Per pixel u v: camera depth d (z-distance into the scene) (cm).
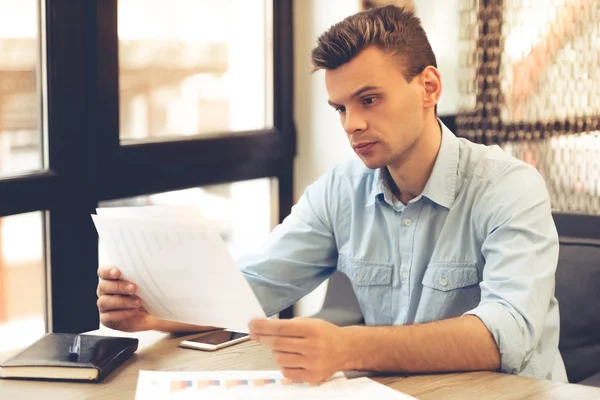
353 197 162
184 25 251
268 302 164
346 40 135
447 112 286
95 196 223
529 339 130
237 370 128
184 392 117
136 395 117
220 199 269
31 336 221
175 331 150
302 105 286
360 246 161
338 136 278
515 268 135
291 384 121
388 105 137
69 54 212
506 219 142
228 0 266
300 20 282
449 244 151
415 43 140
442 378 123
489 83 251
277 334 119
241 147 267
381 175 155
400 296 158
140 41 237
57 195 214
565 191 253
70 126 214
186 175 250
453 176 150
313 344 118
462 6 255
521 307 130
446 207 151
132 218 125
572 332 172
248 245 283
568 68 251
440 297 152
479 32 250
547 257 138
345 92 137
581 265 175
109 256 137
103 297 143
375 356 123
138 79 237
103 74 220
